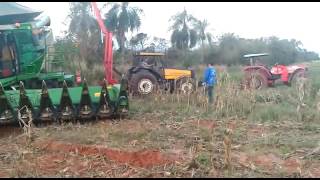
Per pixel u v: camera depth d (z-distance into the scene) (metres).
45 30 11.91
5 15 12.09
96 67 16.91
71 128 9.77
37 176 6.24
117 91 10.84
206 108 12.09
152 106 12.75
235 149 7.78
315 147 7.90
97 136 8.70
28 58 11.12
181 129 9.61
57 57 12.20
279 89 17.12
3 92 9.50
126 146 7.89
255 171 6.46
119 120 10.88
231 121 10.69
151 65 16.55
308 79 16.17
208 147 7.84
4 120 9.52
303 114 11.09
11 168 6.73
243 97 12.61
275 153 7.52
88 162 6.95
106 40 12.70
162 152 7.42
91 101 10.49
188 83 15.85
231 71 14.59
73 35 17.27
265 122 10.58
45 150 7.83
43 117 9.94
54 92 10.13
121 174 6.34
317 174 6.35
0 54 10.80
